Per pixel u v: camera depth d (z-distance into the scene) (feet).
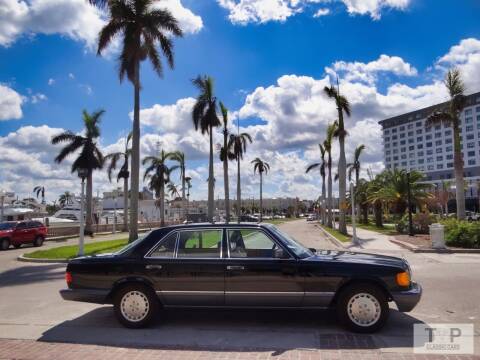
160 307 22.25
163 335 20.62
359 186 186.29
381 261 21.31
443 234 62.54
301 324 22.21
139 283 21.97
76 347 18.93
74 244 94.02
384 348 18.26
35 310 26.81
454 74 93.30
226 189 141.38
